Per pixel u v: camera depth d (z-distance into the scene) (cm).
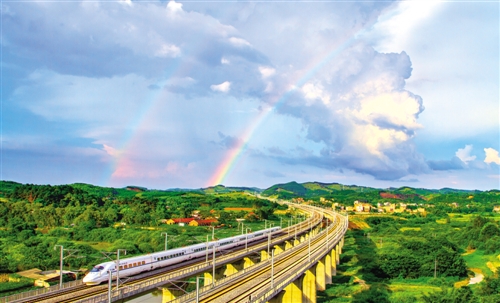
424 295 10325
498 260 15025
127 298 6588
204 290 6950
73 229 18812
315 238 15238
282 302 8094
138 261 8306
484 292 10731
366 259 15188
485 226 18850
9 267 12044
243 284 7462
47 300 6309
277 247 15375
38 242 15750
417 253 15100
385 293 11312
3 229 18775
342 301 10844
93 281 7256
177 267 9344
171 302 6116
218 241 12225
